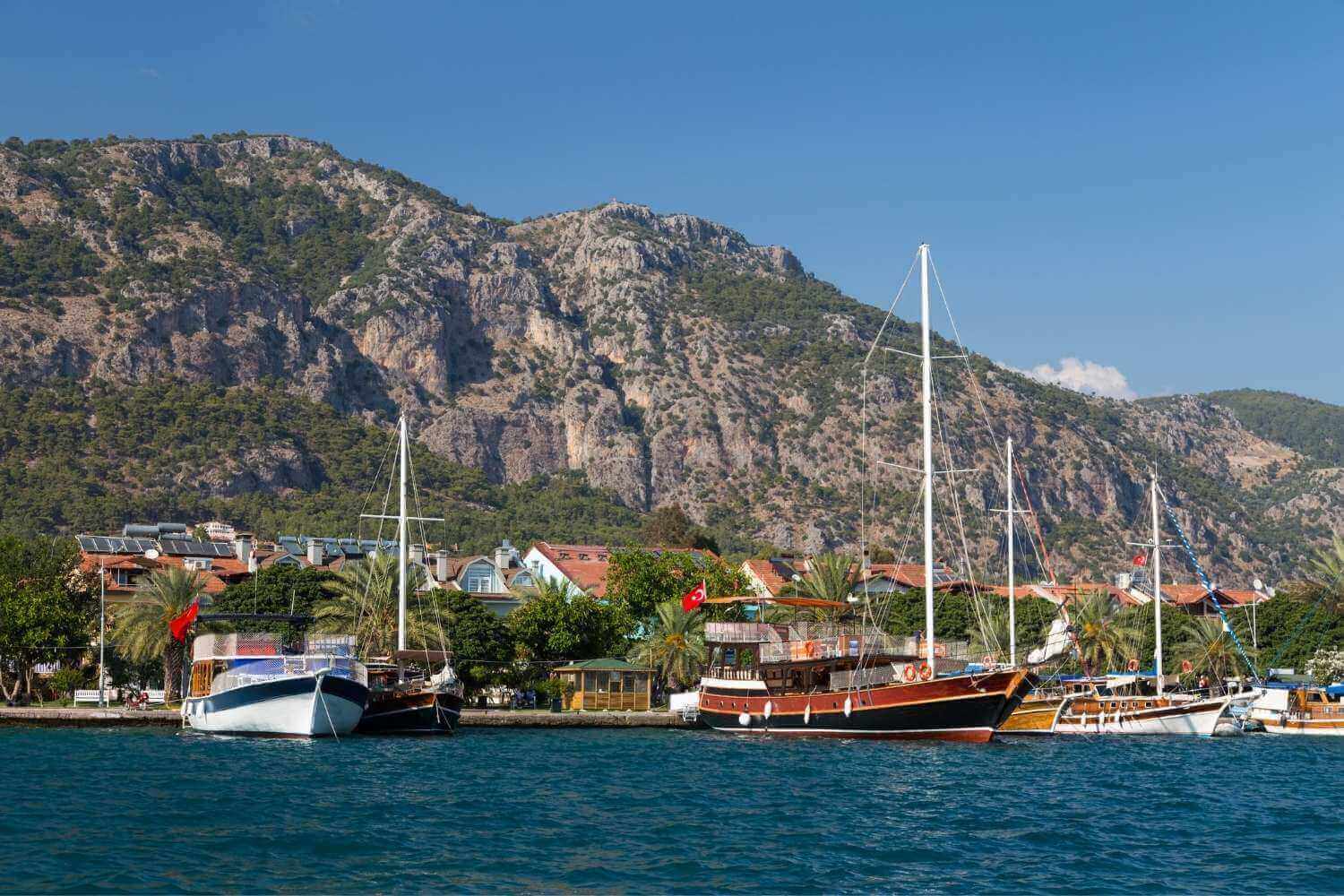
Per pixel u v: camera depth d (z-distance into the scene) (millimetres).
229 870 39875
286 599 113812
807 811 52312
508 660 111188
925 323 92125
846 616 120750
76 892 36938
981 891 38500
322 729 81438
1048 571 120375
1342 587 127938
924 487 89625
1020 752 78312
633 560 123688
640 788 58812
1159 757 78062
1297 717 103188
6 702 107562
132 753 71875
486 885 38438
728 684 95688
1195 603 153500
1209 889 38938
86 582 123750
